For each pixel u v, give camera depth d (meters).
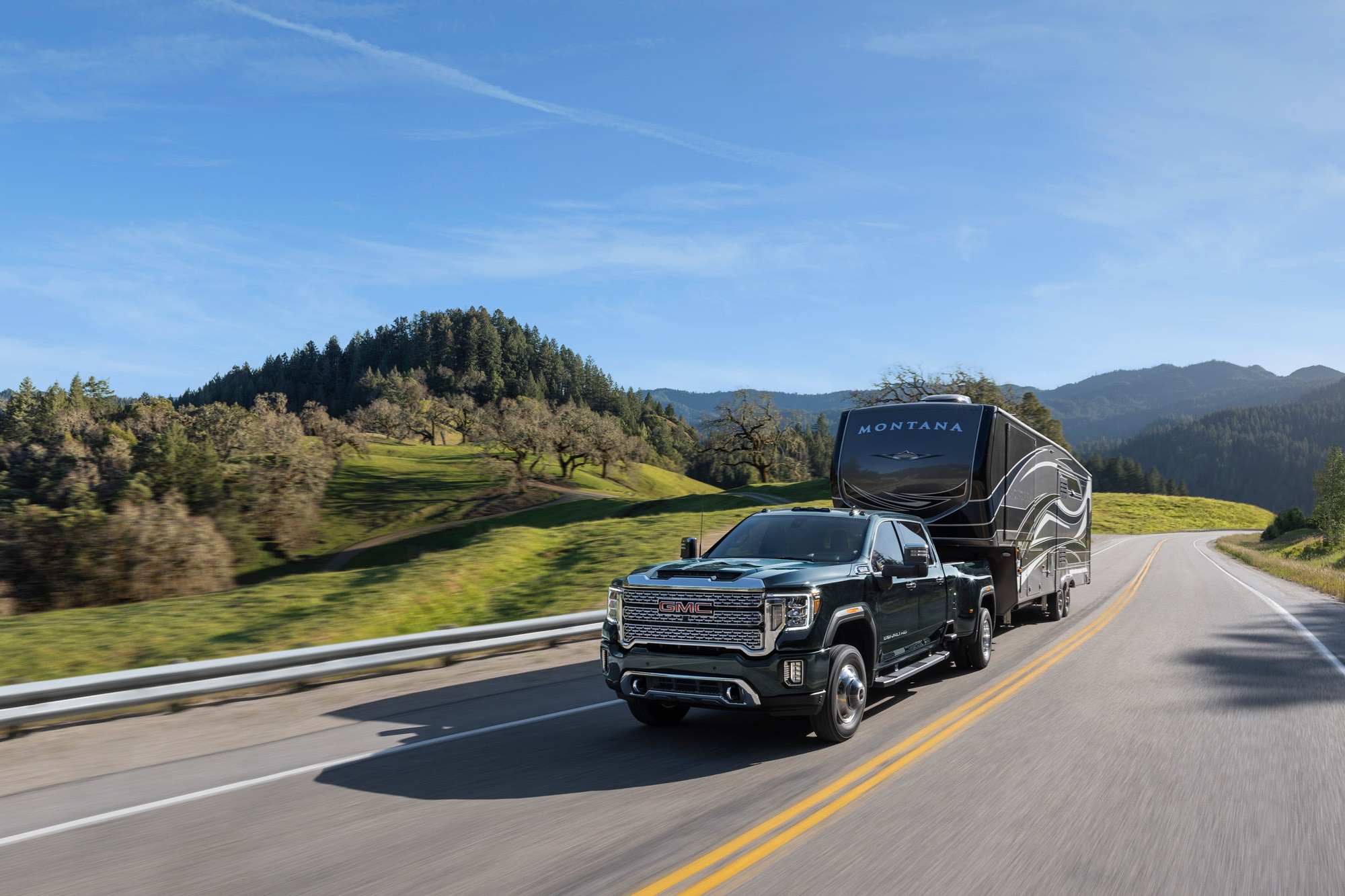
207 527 43.31
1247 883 4.15
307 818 5.15
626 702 8.00
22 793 5.85
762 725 7.67
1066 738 7.07
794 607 6.65
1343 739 7.07
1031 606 16.80
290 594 18.34
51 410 121.12
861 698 7.17
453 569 20.88
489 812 5.21
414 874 4.23
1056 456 16.53
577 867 4.30
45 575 39.75
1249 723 7.64
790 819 5.03
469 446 148.12
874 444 13.27
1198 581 26.73
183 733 7.71
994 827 4.90
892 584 8.10
